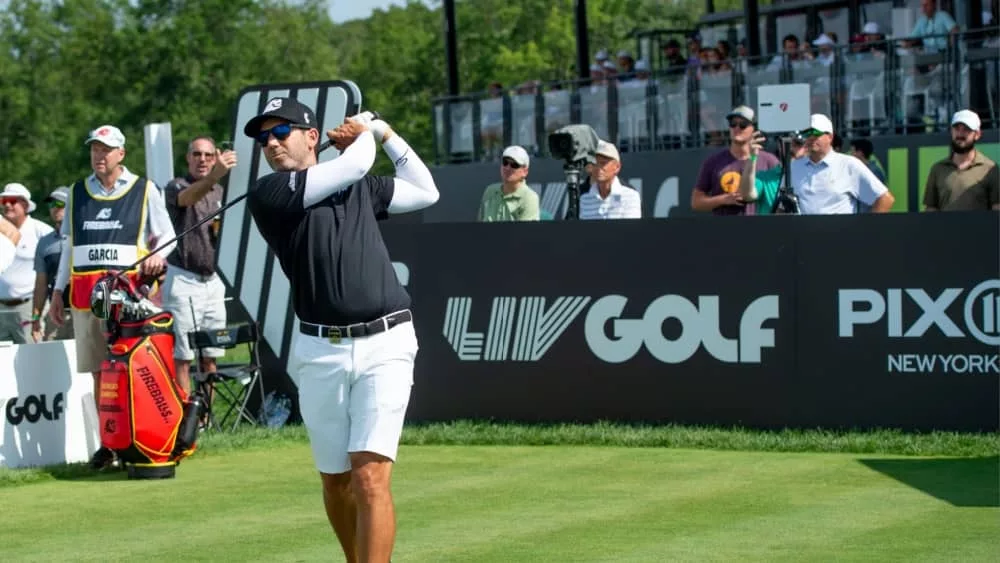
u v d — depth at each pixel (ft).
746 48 59.36
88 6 184.24
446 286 34.40
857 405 31.78
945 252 31.14
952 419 31.22
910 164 51.52
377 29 182.70
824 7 63.82
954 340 31.17
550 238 33.60
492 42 170.09
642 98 60.23
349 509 18.29
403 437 32.04
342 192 17.61
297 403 36.83
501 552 20.29
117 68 173.06
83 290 29.81
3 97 178.60
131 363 27.63
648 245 32.99
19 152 178.29
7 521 23.63
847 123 53.62
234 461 29.99
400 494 25.48
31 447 29.94
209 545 21.30
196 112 169.58
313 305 17.35
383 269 17.52
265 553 20.63
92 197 30.01
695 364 32.73
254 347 36.73
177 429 27.96
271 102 18.26
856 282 31.68
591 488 25.82
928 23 53.83
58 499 25.72
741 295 32.40
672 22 164.45
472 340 34.24
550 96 64.44
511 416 33.99
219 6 172.24
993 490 24.91
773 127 34.55
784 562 19.31
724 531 21.62
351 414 17.46
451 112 70.08
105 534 22.36
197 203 35.27
